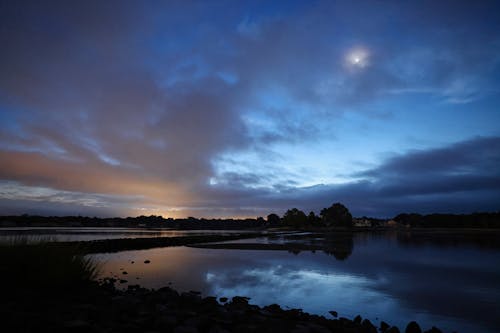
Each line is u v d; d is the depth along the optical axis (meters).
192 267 25.36
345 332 9.70
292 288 17.34
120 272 22.47
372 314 12.78
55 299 10.23
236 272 22.77
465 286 18.08
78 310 9.11
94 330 7.44
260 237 91.69
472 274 22.31
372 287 17.69
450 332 10.84
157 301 12.03
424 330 11.05
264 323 9.54
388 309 13.44
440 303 14.36
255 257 34.12
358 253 38.84
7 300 9.26
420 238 84.50
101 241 49.44
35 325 7.28
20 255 11.59
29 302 9.38
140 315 9.39
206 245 56.72
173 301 12.10
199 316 9.62
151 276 20.77
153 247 52.62
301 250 43.62
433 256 35.12
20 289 10.66
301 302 14.44
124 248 49.53
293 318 10.66
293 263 28.30
